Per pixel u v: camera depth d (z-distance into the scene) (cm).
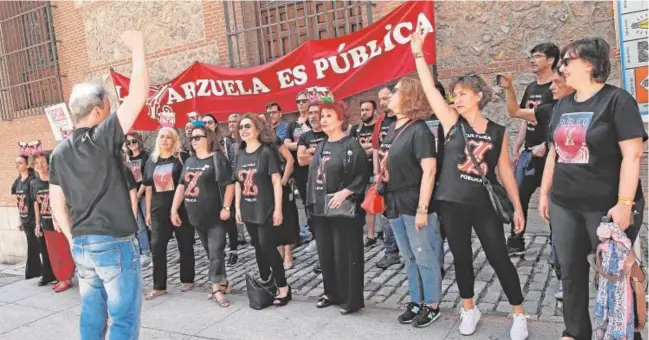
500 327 394
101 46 1005
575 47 299
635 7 486
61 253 612
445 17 679
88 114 321
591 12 598
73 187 307
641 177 555
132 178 547
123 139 308
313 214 451
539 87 504
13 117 1145
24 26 1109
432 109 384
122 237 311
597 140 294
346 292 445
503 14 645
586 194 305
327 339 403
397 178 394
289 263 615
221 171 496
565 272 328
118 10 974
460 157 361
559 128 314
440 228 488
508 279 363
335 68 710
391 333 402
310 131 602
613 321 298
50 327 501
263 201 468
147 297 539
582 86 303
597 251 304
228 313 481
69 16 1041
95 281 317
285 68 750
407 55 659
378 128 539
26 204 682
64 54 1062
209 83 820
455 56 677
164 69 936
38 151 626
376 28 672
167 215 541
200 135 504
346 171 430
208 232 507
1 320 533
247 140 474
